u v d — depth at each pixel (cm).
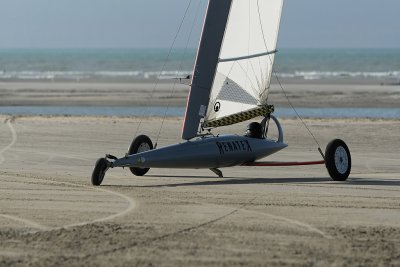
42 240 3831
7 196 5294
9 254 3556
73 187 5762
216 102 6328
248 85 6488
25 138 9969
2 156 8131
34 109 16638
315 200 5181
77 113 15625
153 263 3403
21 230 4081
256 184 6062
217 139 6225
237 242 3812
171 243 3781
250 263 3419
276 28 6544
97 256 3519
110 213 4631
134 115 14888
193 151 6028
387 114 15475
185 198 5250
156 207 4862
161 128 11394
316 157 8300
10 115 13800
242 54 6406
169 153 5947
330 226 4231
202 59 6078
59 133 10575
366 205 4988
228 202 5078
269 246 3731
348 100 18950
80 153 8462
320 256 3544
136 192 5525
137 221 4356
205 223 4303
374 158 8256
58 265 3366
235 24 6338
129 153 6381
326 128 11362
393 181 6297
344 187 5888
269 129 11206
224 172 6981
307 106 17438
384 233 4044
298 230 4112
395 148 9206
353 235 3988
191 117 6094
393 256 3559
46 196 5306
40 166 7294
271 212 4691
